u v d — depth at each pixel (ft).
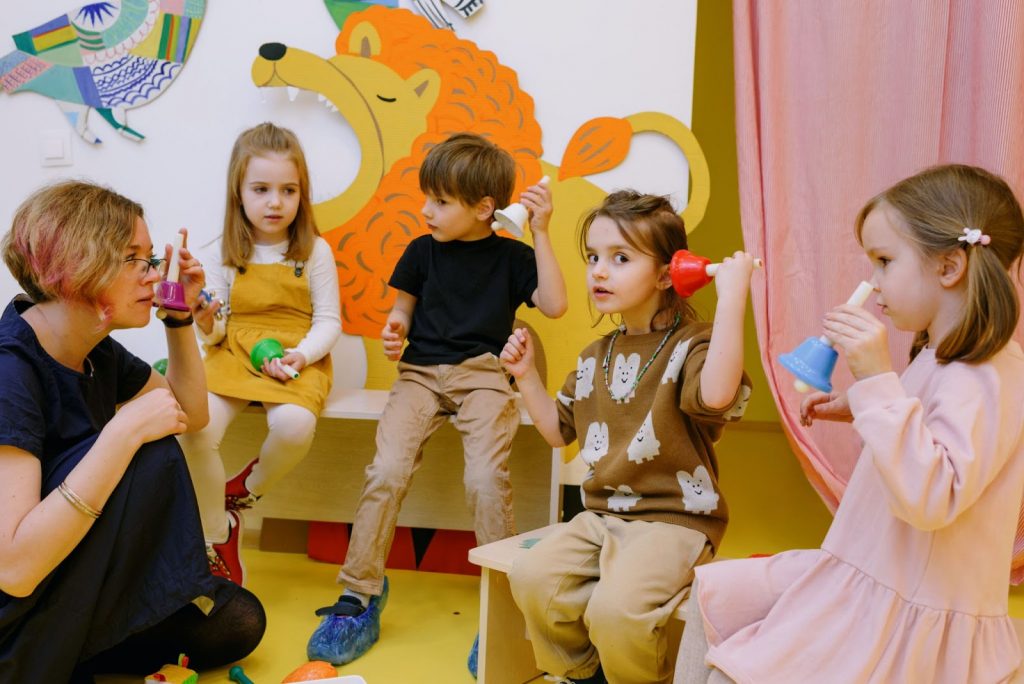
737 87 6.33
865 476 3.47
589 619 3.92
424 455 6.48
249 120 6.74
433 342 5.88
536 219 5.47
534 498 6.40
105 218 3.88
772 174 6.25
